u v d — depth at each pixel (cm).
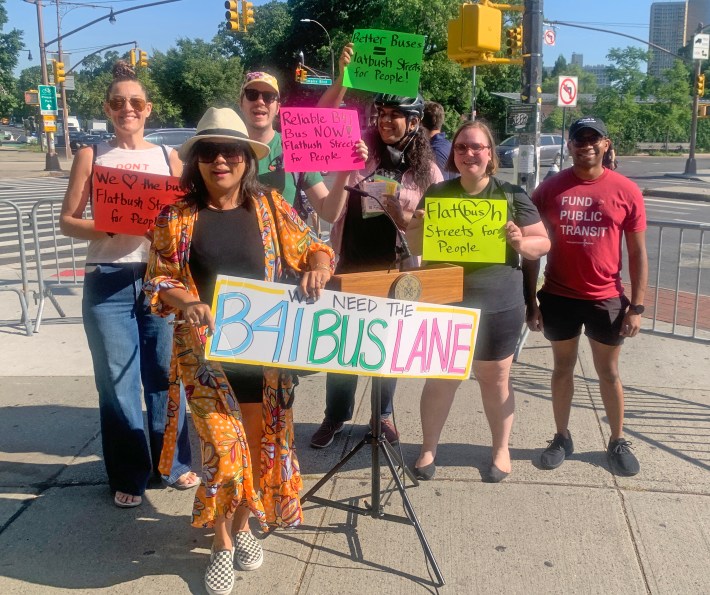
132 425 340
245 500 280
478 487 360
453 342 296
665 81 5012
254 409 290
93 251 335
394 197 362
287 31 4709
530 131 780
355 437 421
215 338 263
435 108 477
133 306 341
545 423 434
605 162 554
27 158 4150
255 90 373
